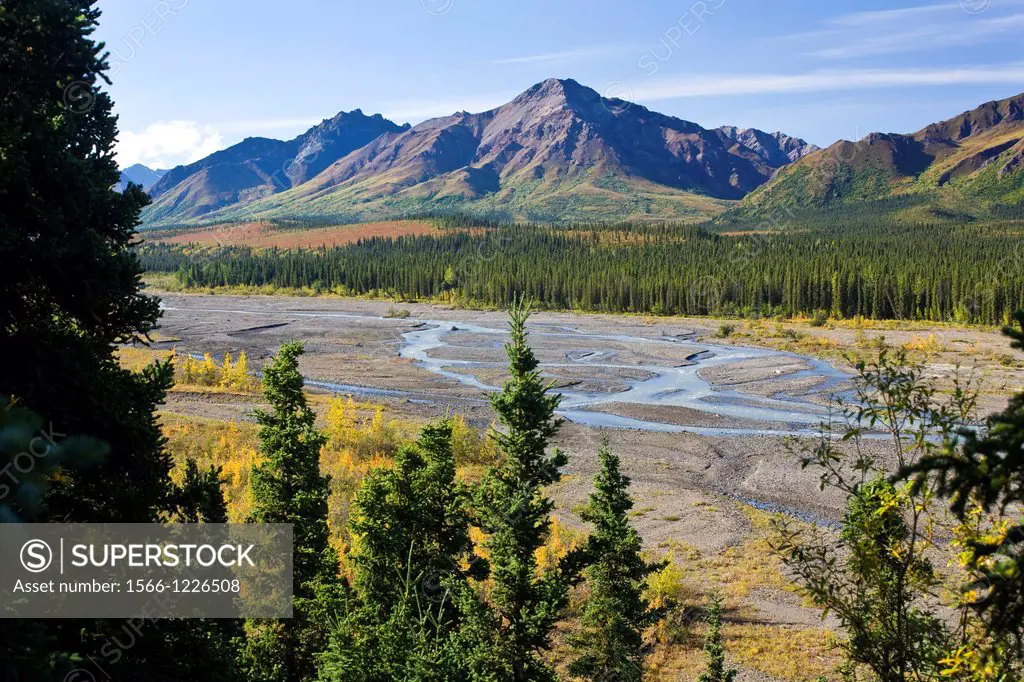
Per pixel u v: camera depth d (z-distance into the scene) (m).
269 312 156.75
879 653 7.59
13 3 8.47
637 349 100.00
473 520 16.00
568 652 23.02
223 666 9.65
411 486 15.62
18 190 8.10
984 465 4.50
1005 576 4.64
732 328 116.69
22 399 8.12
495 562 14.72
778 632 25.05
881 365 7.54
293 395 17.67
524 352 15.91
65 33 8.69
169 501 9.81
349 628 12.41
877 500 7.68
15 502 5.06
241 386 66.31
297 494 16.91
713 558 31.91
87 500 9.09
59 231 8.46
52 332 9.12
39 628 6.04
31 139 8.34
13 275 8.55
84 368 9.04
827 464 8.05
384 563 14.71
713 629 18.03
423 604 14.44
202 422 50.50
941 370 70.25
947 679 6.92
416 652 11.46
